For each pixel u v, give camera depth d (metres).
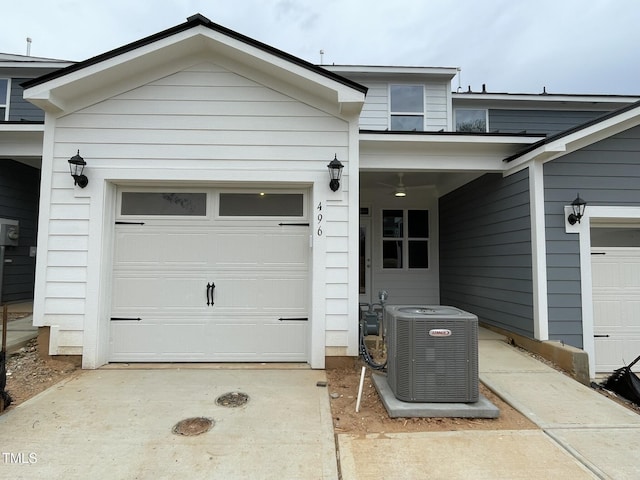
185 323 4.64
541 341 5.06
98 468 2.38
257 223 4.74
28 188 7.99
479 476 2.29
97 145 4.52
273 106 4.65
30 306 7.27
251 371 4.34
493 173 6.39
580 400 3.51
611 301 5.52
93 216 4.44
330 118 4.66
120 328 4.59
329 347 4.44
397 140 5.47
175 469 2.38
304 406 3.37
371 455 2.53
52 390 3.68
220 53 4.62
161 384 3.88
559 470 2.36
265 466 2.43
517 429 2.93
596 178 5.32
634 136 5.38
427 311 3.48
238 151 4.61
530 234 5.35
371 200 8.94
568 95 9.68
